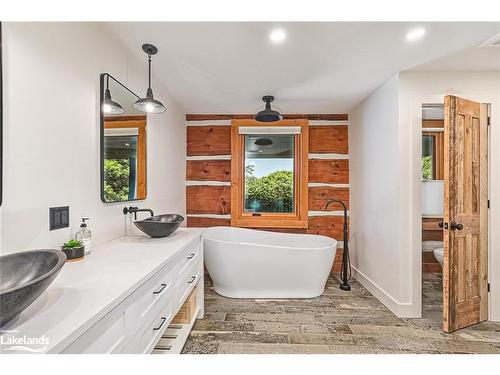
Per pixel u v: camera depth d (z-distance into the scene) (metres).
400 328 2.14
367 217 3.00
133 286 0.98
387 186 2.54
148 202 2.34
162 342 1.81
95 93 1.57
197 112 3.58
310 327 2.15
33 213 1.14
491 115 2.29
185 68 2.24
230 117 3.66
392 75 2.40
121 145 1.85
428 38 1.77
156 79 2.49
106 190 1.67
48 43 1.22
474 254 2.21
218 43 1.83
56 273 0.76
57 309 0.78
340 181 3.60
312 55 2.01
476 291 2.21
